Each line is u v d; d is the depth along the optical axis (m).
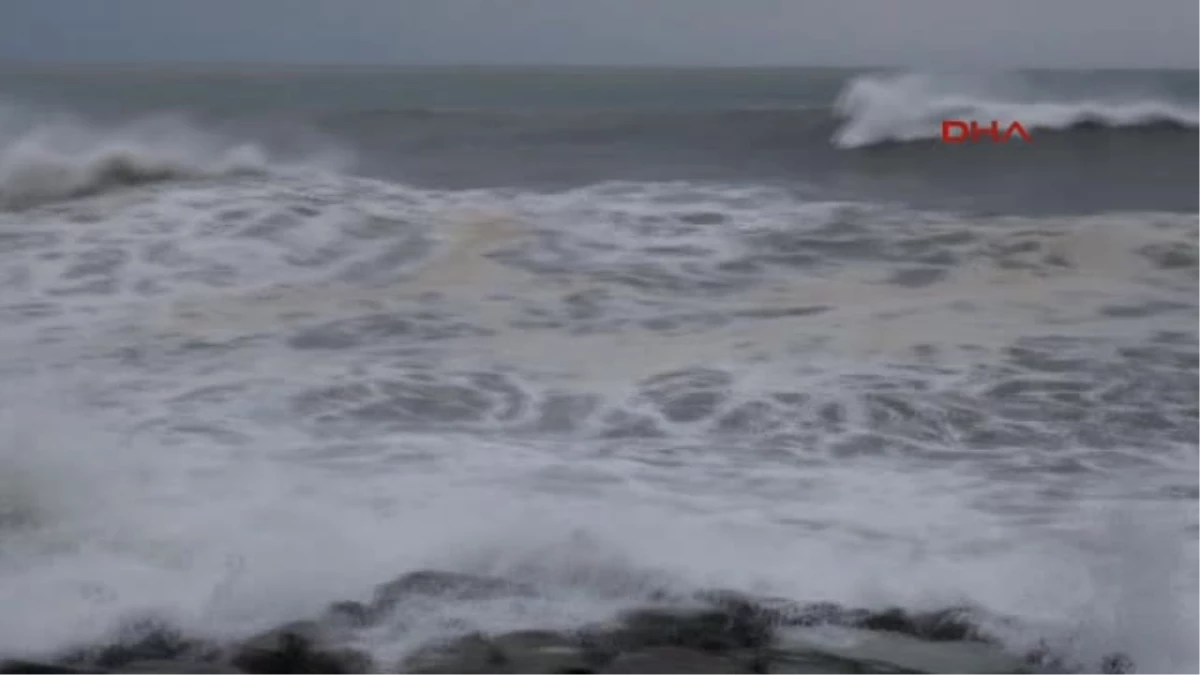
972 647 8.68
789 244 21.33
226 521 10.57
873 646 8.70
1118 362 15.24
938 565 9.83
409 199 24.31
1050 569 9.68
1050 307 17.69
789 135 37.62
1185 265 19.66
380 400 14.28
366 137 37.81
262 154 30.22
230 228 21.94
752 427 13.37
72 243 21.19
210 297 18.88
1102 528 10.50
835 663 8.50
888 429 13.27
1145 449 12.70
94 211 23.09
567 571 9.68
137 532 10.30
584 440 13.04
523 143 36.81
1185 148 36.00
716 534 10.45
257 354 16.12
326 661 8.51
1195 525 10.64
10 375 15.23
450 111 44.91
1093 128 38.62
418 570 9.68
